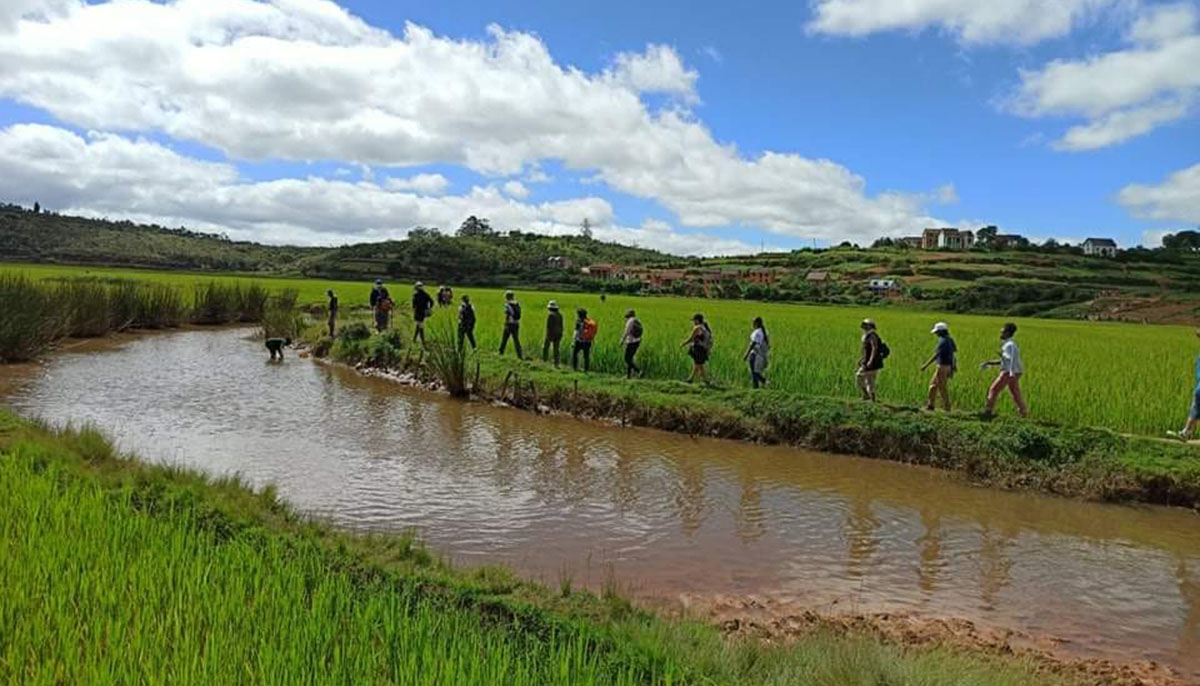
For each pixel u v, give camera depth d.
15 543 6.02
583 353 22.17
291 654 4.64
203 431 15.16
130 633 4.81
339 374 23.88
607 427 17.23
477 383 20.16
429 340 23.52
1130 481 13.09
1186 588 9.34
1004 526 11.52
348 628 5.24
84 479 8.20
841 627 7.64
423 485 12.06
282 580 5.94
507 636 5.84
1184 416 15.64
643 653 5.68
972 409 17.05
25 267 70.19
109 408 17.16
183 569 5.79
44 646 4.65
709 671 5.59
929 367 20.67
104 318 32.62
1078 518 12.09
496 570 7.40
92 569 5.72
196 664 4.43
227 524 7.63
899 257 136.75
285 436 15.00
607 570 8.93
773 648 6.32
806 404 16.50
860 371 17.16
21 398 17.97
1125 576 9.68
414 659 4.64
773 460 14.90
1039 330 41.50
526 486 12.30
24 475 7.75
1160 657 7.48
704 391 17.97
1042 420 14.98
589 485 12.55
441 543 9.55
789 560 9.65
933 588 9.00
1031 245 154.38
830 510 11.88
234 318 42.91
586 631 6.05
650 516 11.10
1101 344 30.84
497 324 30.05
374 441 14.92
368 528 9.88
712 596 8.36
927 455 14.85
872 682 5.64
